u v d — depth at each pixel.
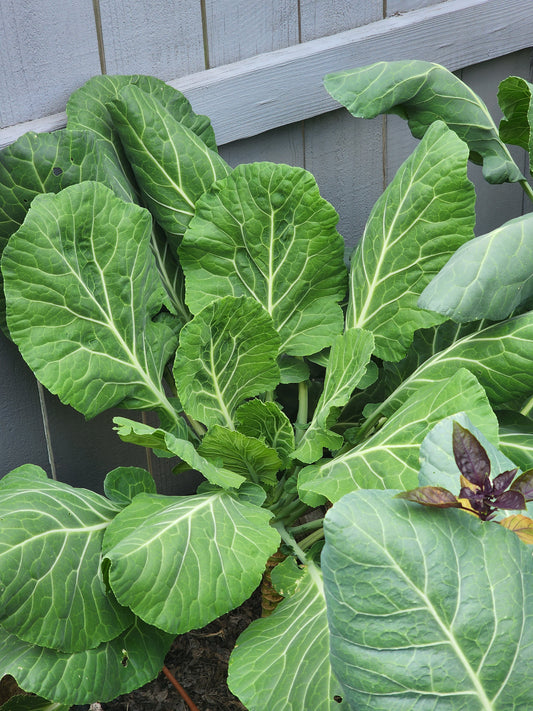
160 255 1.15
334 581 0.67
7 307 0.94
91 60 1.11
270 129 1.26
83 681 0.87
